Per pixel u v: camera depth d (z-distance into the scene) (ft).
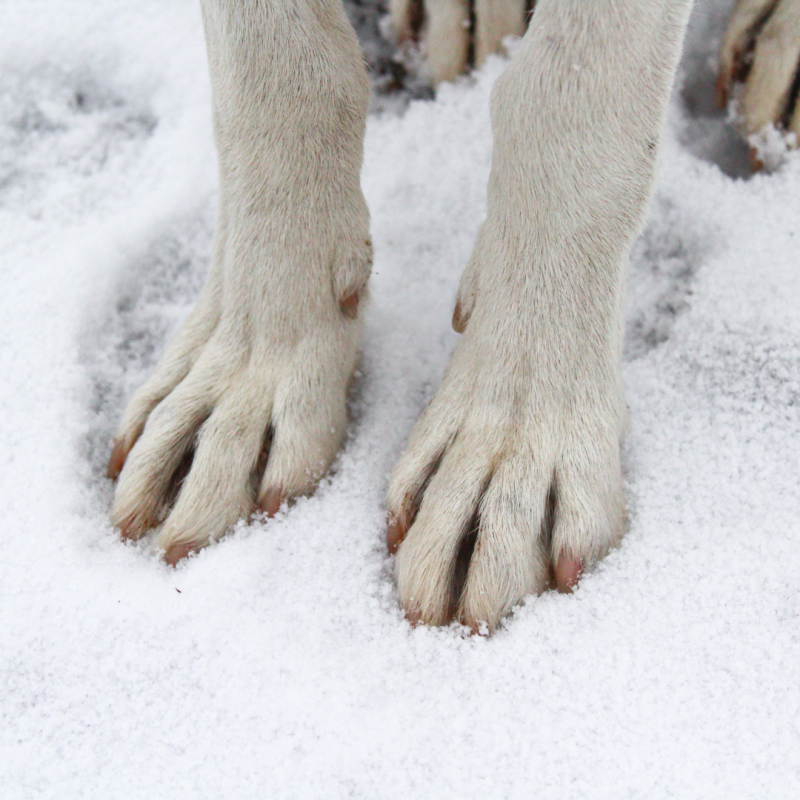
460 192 3.18
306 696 2.75
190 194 3.20
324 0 2.83
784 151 3.11
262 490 2.85
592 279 2.78
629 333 3.05
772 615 2.78
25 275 3.09
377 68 3.34
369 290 2.94
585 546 2.78
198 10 3.41
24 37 3.34
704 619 2.78
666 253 3.12
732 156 3.17
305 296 2.86
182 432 2.86
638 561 2.81
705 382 2.97
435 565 2.76
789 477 2.88
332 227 2.86
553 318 2.79
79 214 3.18
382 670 2.76
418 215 3.17
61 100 3.32
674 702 2.73
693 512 2.86
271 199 2.83
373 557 2.84
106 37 3.36
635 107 2.73
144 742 2.74
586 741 2.72
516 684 2.75
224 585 2.81
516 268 2.79
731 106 3.17
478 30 3.23
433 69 3.29
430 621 2.77
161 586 2.82
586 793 2.69
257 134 2.82
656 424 2.94
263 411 2.86
